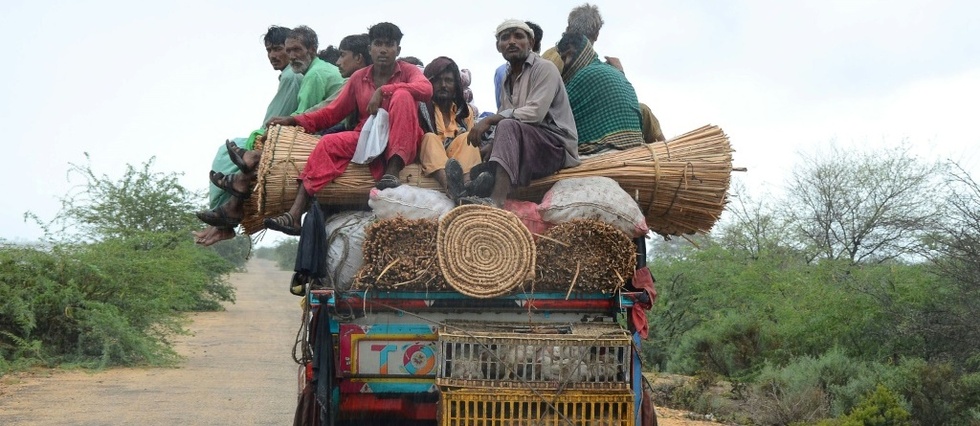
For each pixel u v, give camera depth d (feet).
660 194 18.62
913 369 32.35
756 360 44.86
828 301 43.06
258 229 20.75
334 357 16.79
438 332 16.14
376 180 18.52
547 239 16.61
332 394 16.63
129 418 31.63
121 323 49.16
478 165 18.26
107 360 47.70
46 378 42.55
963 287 36.47
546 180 18.33
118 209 87.45
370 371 16.94
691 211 18.89
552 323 17.16
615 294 16.97
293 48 24.32
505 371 15.67
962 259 36.50
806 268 56.13
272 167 18.13
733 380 42.68
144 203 88.12
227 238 21.12
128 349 49.96
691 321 55.62
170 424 30.58
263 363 50.90
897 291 40.50
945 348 35.88
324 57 27.40
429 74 21.27
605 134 20.24
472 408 15.64
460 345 15.72
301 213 18.04
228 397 37.42
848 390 33.37
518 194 18.66
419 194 16.99
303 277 17.10
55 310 49.26
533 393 15.60
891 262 61.98
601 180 17.71
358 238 16.89
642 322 17.06
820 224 70.18
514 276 16.28
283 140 18.49
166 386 40.78
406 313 16.90
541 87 18.66
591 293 17.04
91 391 38.60
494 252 16.34
